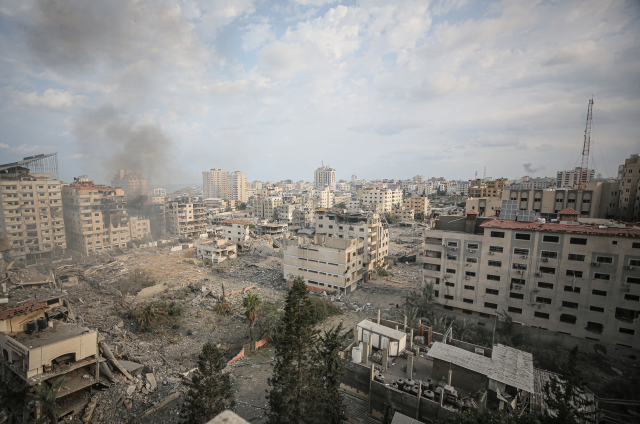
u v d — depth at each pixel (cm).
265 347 4822
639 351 4334
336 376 2858
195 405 2586
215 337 5138
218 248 10019
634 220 8938
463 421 2214
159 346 4709
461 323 5075
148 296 6794
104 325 5231
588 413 2188
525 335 4866
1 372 3356
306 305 2795
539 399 2780
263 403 3562
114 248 11644
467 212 5653
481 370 2961
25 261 9881
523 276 5047
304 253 7431
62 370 3250
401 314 5531
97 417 3195
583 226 5034
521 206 9612
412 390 3002
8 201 9800
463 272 5544
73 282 7606
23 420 3027
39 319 3528
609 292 4475
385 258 9662
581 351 4616
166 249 11694
